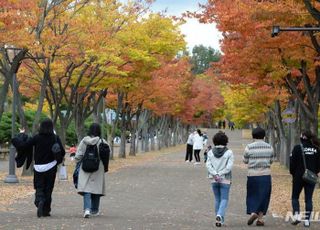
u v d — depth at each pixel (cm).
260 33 1928
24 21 1805
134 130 5109
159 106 5619
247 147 1260
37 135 1298
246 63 2166
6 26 1744
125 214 1391
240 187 2219
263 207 1238
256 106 4272
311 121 2188
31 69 2627
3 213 1357
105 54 2467
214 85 7419
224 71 2470
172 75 4694
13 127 2266
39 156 1289
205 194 1912
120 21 2733
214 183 1247
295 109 2873
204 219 1331
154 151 6275
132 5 2766
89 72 2880
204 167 3453
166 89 4316
